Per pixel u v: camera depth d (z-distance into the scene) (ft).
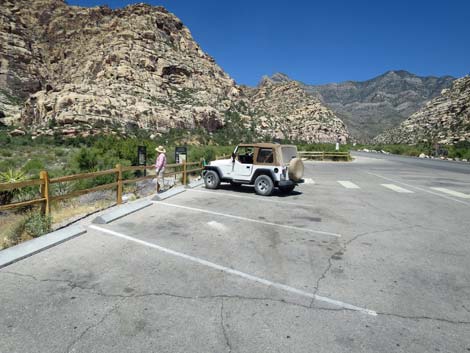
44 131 274.98
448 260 17.75
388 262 17.33
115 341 9.96
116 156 74.95
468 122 350.23
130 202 32.37
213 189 43.52
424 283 14.70
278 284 14.33
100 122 304.50
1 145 190.70
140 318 11.30
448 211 31.17
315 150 150.61
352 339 10.30
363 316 11.75
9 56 534.78
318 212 29.91
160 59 474.08
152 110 357.00
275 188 44.96
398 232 23.39
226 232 22.54
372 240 21.33
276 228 23.95
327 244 20.33
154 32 532.32
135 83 413.39
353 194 41.34
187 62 519.19
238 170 41.09
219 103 471.62
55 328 10.60
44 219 21.59
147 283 14.11
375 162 120.88
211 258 17.39
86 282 14.10
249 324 11.05
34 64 563.07
